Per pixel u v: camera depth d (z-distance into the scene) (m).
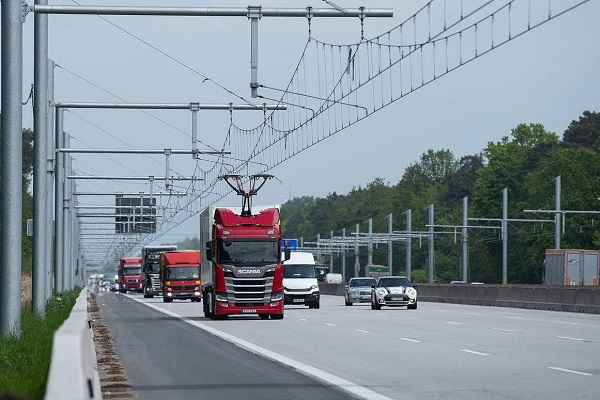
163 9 57.22
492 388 35.84
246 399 33.34
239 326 82.44
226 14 58.56
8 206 52.47
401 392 34.97
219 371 43.59
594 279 173.50
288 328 78.06
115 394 34.78
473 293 139.88
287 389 36.28
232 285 94.31
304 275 129.75
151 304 158.75
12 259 52.28
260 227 95.25
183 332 74.75
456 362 46.59
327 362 47.56
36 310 76.88
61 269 133.50
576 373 40.94
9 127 52.66
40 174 78.00
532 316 95.88
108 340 64.06
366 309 124.06
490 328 74.56
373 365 45.72
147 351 55.88
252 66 62.59
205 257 102.31
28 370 35.53
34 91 77.31
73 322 27.09
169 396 34.38
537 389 35.34
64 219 153.38
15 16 53.06
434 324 81.56
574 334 66.69
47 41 77.62
